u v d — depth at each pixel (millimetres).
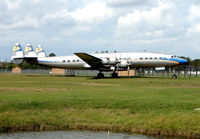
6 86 34094
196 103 19594
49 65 61344
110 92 26250
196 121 16219
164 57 52125
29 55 67125
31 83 39781
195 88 30250
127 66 53188
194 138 15266
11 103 19672
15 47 65125
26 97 22391
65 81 44344
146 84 37781
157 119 16953
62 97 22359
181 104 19344
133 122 16984
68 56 59375
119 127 16734
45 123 17312
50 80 47344
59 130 16703
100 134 15977
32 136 15562
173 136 15641
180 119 16594
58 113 18547
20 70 120812
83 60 52219
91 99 21312
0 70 135250
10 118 17422
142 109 18812
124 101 20562
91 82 41844
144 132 16188
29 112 18438
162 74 73438
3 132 16312
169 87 32906
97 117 17938
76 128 17031
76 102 20375
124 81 43469
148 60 52719
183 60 52000
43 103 19969
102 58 53344
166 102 20078
